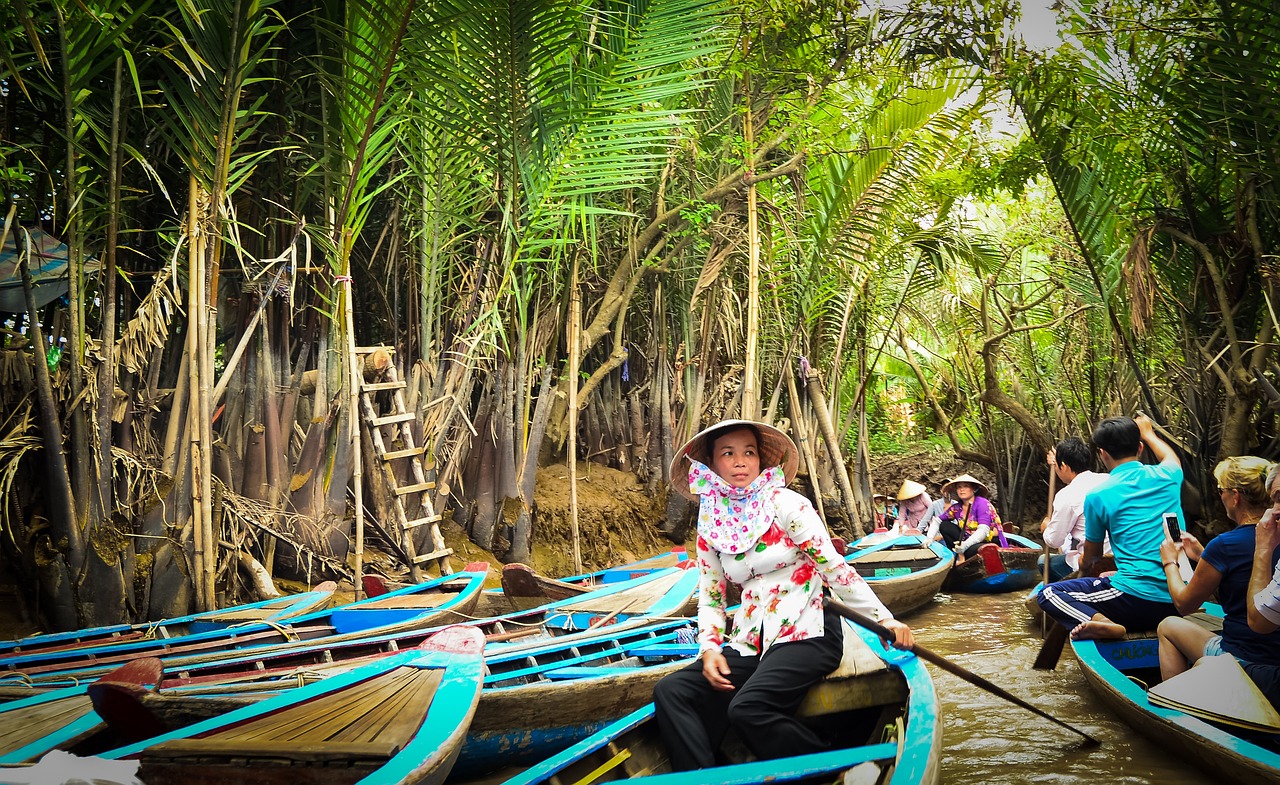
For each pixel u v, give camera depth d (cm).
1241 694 403
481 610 769
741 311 1220
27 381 681
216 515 729
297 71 795
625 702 470
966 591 1012
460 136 828
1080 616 555
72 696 402
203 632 633
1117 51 988
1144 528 552
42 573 650
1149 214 1080
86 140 725
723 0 875
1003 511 1494
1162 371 1211
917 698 360
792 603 376
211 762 304
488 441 962
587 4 794
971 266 1277
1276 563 405
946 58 1072
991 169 1137
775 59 1034
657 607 659
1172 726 403
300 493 805
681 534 1184
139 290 801
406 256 934
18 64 657
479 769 433
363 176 773
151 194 708
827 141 1087
